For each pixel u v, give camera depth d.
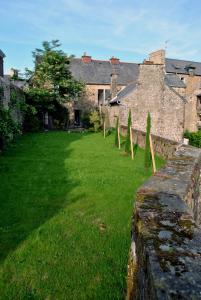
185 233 2.73
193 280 1.95
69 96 30.17
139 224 3.06
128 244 5.54
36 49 29.19
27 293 4.20
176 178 5.23
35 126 27.14
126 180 9.94
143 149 17.27
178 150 9.33
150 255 2.30
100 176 10.38
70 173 10.70
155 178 5.17
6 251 5.24
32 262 4.93
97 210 7.25
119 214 7.02
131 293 3.40
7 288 4.30
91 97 36.84
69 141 20.06
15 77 29.78
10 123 16.50
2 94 16.08
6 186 8.95
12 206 7.35
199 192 7.72
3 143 15.12
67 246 5.45
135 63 41.97
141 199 3.88
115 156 14.77
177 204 3.67
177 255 2.29
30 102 27.66
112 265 4.86
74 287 4.33
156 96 25.39
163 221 3.05
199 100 35.97
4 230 6.00
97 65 39.31
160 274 2.02
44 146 17.38
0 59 23.75
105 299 4.08
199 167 7.91
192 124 35.81
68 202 7.75
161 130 25.53
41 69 28.42
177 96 25.61
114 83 32.44
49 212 7.04
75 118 37.06
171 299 1.76
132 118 25.75
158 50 31.56
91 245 5.50
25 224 6.34
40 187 8.94
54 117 30.72
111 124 29.38
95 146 18.00
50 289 4.29
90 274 4.62
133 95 25.70
